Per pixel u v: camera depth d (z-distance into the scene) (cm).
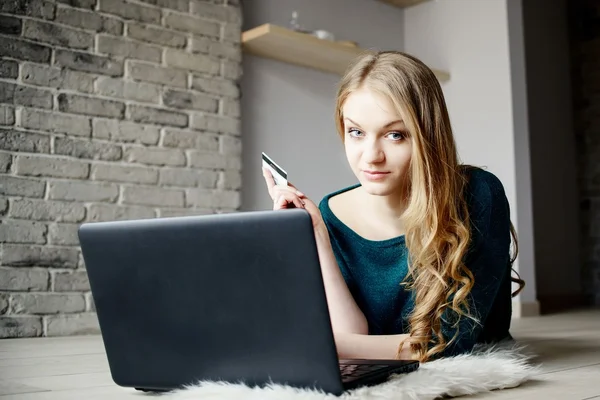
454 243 139
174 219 113
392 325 162
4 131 295
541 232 577
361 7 466
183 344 118
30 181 301
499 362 133
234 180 370
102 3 326
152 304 118
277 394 105
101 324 125
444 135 143
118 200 327
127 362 125
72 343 263
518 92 438
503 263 151
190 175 352
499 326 189
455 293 140
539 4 599
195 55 358
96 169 320
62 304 305
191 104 355
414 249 144
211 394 109
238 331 112
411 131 135
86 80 320
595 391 128
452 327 138
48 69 309
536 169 578
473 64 455
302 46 386
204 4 363
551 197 591
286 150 413
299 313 105
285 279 104
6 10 298
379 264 158
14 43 299
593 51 619
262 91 404
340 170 443
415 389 113
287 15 419
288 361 109
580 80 627
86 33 321
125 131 331
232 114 371
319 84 435
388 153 137
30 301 296
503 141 436
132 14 336
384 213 158
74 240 312
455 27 466
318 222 147
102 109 324
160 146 343
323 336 104
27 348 241
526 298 431
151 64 342
